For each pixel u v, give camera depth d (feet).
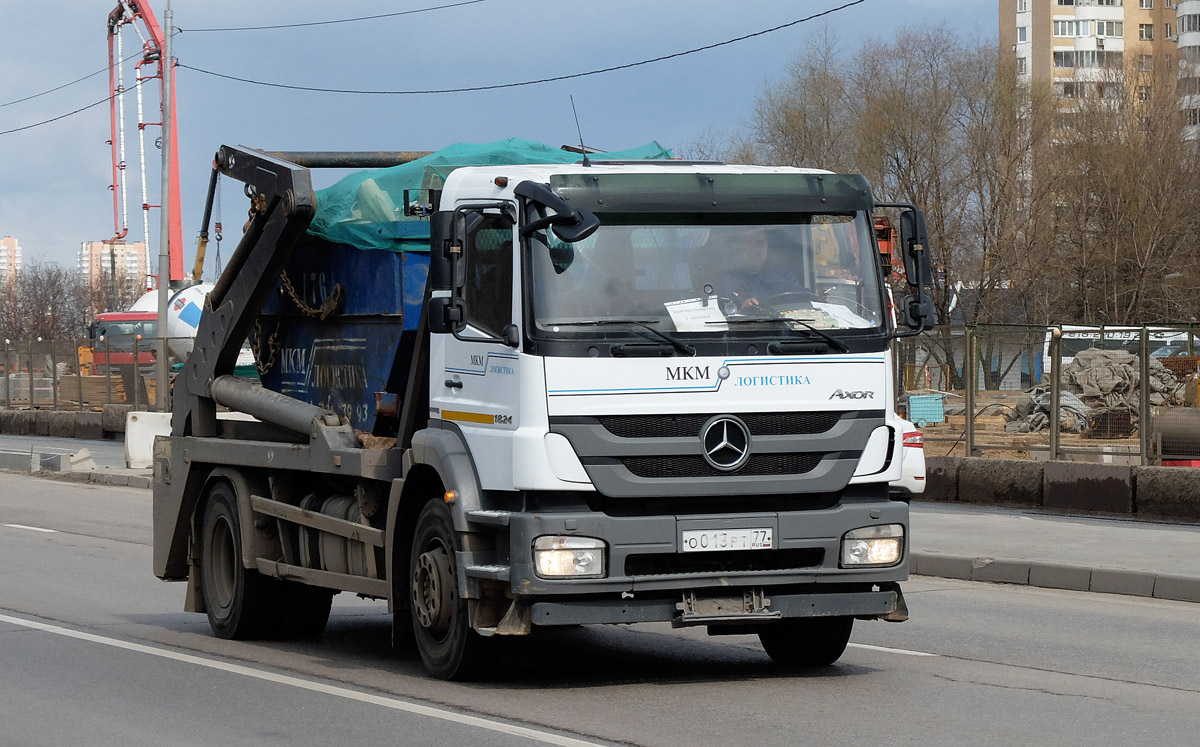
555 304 26.48
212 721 25.67
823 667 31.12
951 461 74.23
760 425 27.04
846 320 27.81
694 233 27.45
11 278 358.64
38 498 81.71
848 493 27.86
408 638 31.24
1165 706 26.37
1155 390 70.90
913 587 45.83
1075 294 207.21
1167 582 42.93
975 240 195.21
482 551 27.63
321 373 36.24
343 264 35.17
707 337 26.89
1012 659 32.14
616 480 26.27
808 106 199.62
